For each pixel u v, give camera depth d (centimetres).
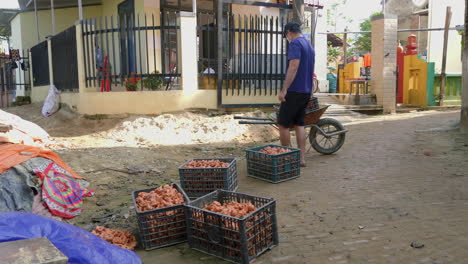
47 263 185
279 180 519
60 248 233
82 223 410
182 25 938
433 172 519
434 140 713
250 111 1019
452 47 1756
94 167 594
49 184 435
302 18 999
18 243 206
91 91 1013
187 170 461
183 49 945
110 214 426
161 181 549
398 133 821
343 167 577
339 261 298
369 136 814
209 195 358
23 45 1600
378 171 543
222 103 994
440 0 1725
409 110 1328
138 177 568
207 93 977
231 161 504
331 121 652
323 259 302
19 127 710
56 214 417
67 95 1129
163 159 670
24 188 421
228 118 927
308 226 366
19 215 246
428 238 327
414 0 1933
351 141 775
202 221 322
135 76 945
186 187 465
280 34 1070
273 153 535
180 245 345
